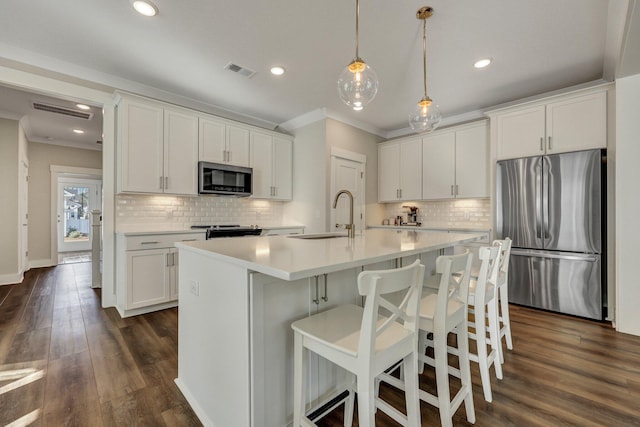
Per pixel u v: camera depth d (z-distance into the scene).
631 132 2.54
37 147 5.46
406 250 1.53
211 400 1.44
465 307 1.53
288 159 4.59
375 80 2.02
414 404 1.20
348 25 2.29
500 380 1.83
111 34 2.41
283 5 2.07
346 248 1.61
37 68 2.73
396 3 2.05
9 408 1.55
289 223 4.73
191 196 3.70
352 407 1.43
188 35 2.42
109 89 3.12
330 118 4.25
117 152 3.15
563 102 3.05
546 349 2.23
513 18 2.20
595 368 1.96
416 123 2.54
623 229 2.56
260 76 3.13
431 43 2.53
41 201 5.49
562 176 2.98
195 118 3.54
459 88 3.42
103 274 3.17
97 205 7.61
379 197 5.11
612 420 1.47
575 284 2.90
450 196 4.22
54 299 3.48
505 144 3.44
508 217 3.33
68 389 1.72
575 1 2.01
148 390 1.72
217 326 1.40
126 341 2.36
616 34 2.34
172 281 3.15
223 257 1.31
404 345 1.17
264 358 1.22
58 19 2.21
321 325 1.25
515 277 3.27
